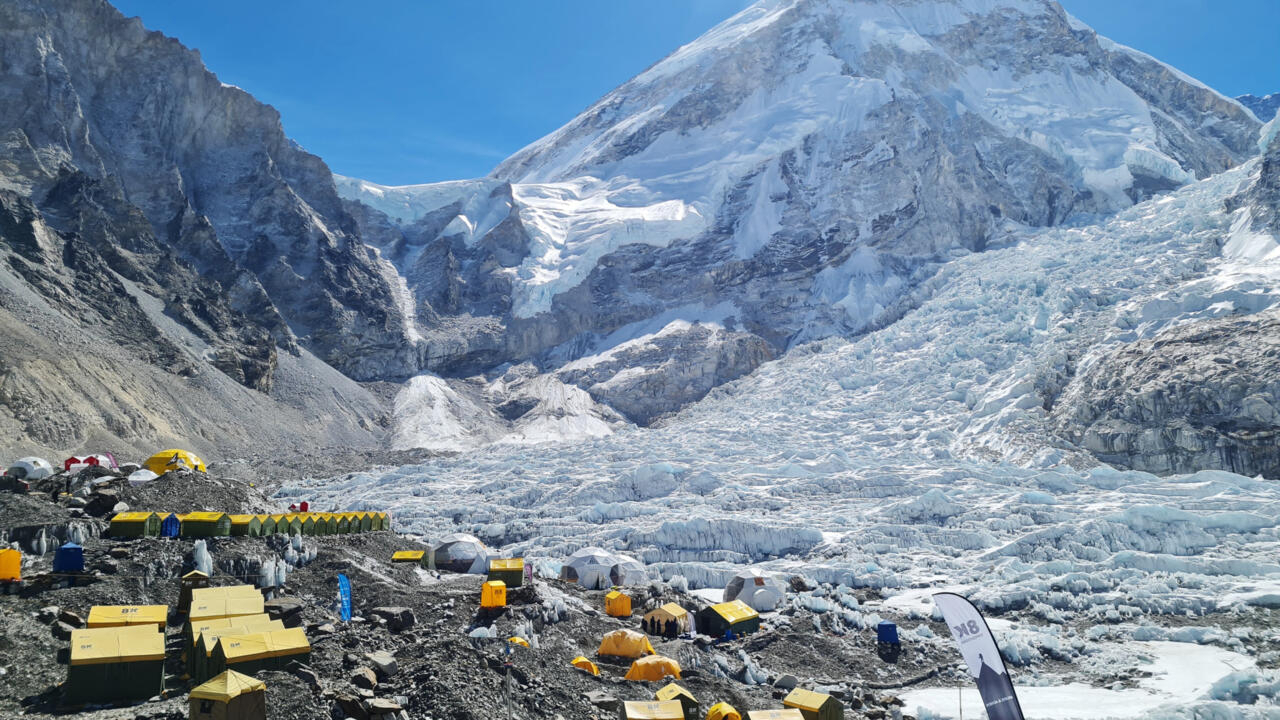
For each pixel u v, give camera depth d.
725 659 39.88
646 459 113.38
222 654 27.02
